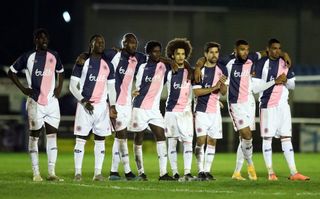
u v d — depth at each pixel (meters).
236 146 94.69
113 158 45.97
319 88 104.25
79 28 122.62
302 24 125.06
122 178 46.09
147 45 45.31
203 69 45.19
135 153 45.69
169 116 45.31
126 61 45.00
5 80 102.00
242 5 124.38
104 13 122.12
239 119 46.19
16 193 36.72
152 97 45.22
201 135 45.03
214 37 124.12
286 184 41.66
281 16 125.00
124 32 122.44
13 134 95.44
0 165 63.47
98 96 44.16
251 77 46.47
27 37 124.38
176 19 123.31
